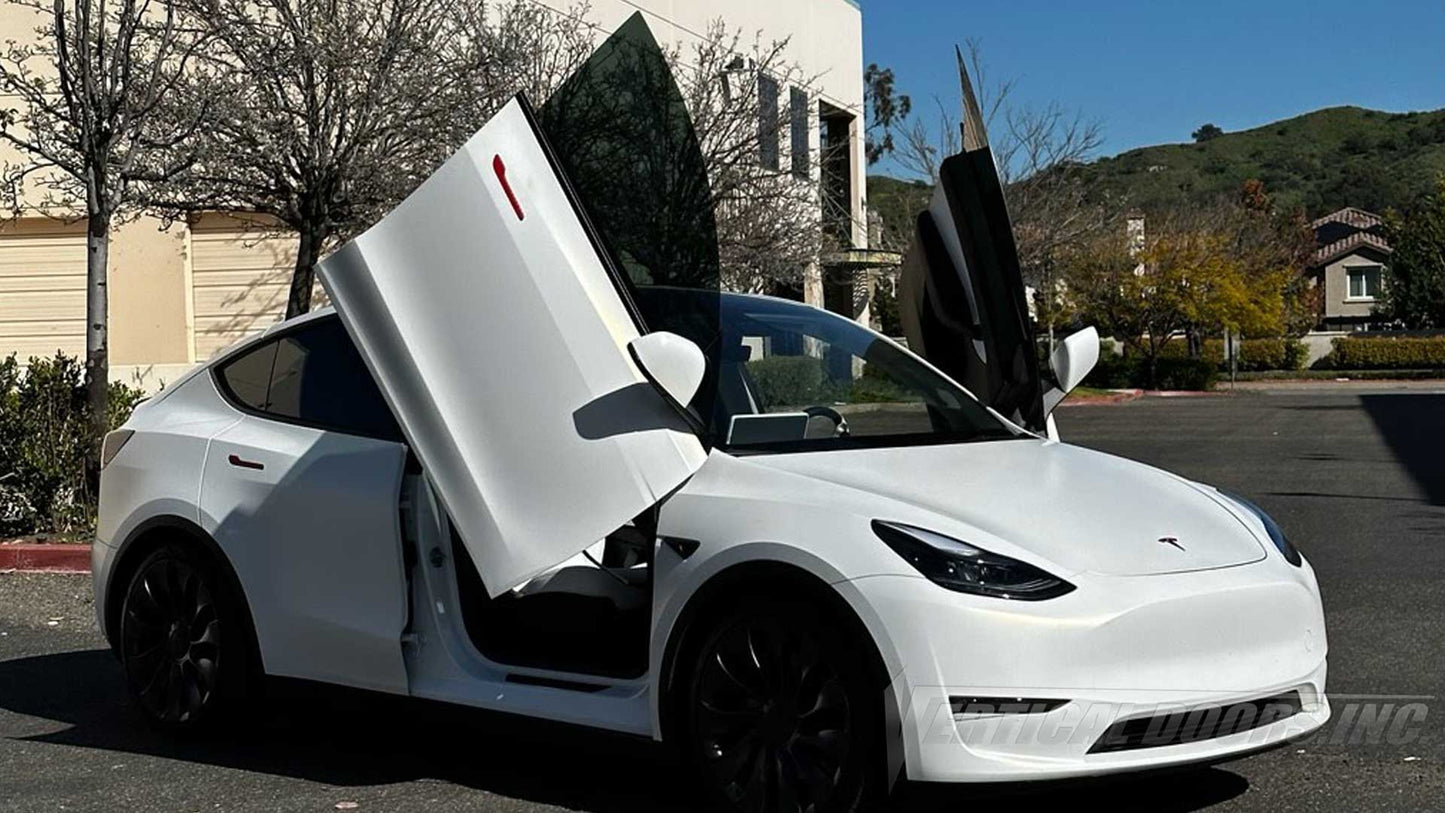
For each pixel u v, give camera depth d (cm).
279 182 1226
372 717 629
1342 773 518
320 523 548
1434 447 2012
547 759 562
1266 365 5612
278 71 1190
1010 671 411
